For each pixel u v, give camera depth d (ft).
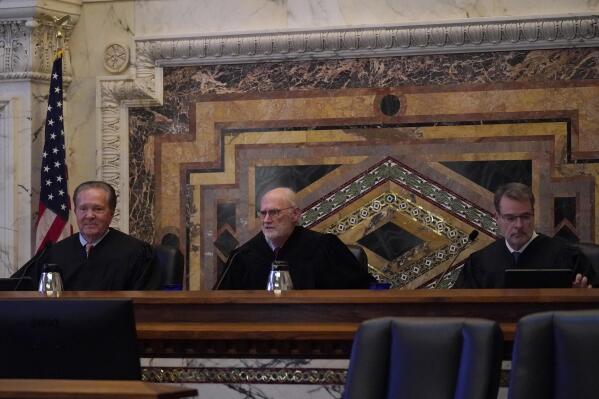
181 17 32.04
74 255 26.17
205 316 17.62
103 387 10.29
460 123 30.35
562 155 29.86
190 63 31.86
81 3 32.45
